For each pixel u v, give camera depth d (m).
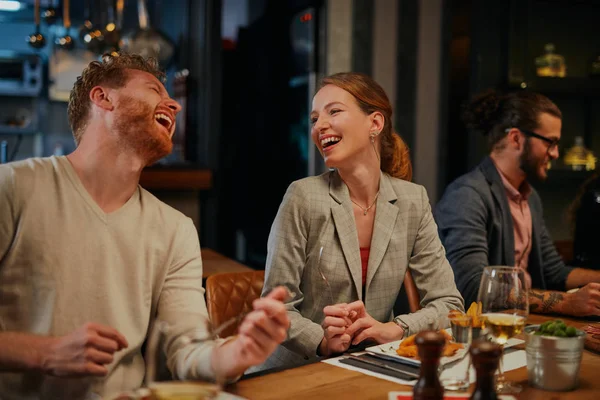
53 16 4.39
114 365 1.31
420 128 4.24
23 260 1.28
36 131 4.98
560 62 3.99
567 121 4.11
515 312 1.29
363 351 1.49
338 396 1.19
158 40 4.45
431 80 4.25
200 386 0.99
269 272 1.81
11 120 4.92
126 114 1.34
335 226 1.82
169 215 1.45
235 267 3.02
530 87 3.91
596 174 2.89
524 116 2.51
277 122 4.82
